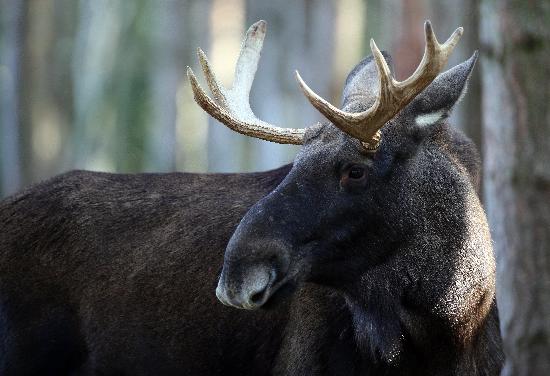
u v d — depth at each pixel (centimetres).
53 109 3909
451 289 1122
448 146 1138
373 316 1130
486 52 1555
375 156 1088
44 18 3866
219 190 1301
